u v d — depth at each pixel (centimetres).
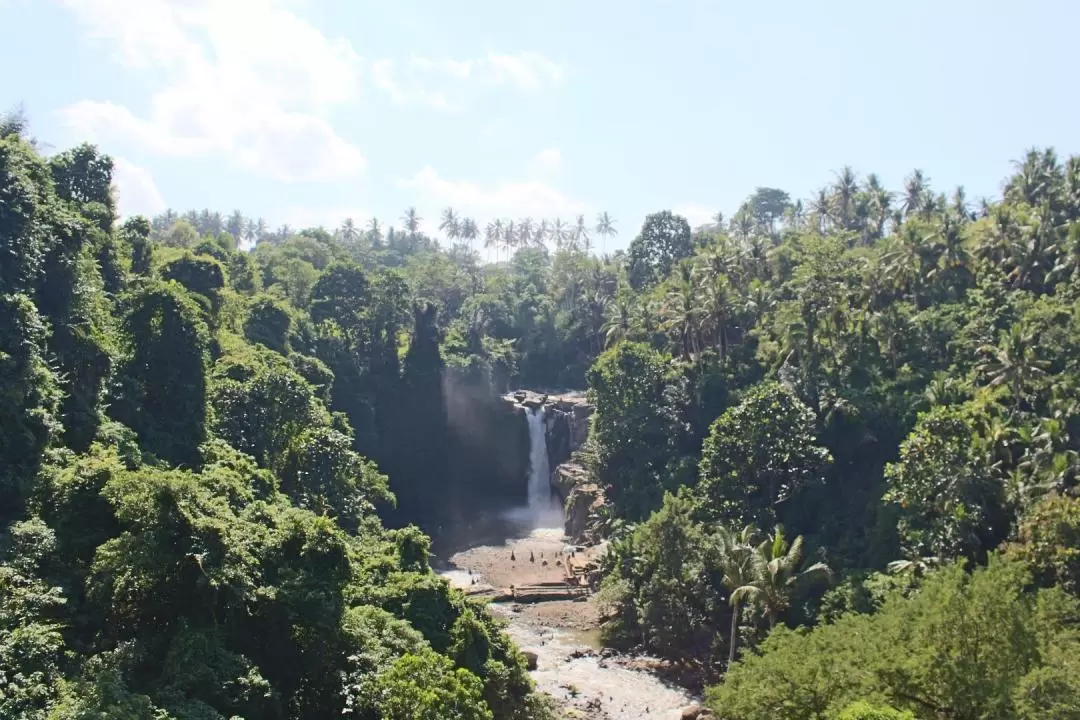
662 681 5512
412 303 11119
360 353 10794
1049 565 4206
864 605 4850
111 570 3008
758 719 3166
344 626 3384
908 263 8088
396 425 10406
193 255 8425
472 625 4066
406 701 2831
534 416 11238
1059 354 6194
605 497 8694
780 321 8125
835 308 7494
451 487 10944
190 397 5575
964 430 5238
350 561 4016
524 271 16462
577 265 14138
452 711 2852
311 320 10650
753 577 4825
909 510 5381
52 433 3988
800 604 5334
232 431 6191
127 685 2739
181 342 5584
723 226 16175
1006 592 3155
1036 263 7662
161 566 3038
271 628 3316
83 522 3447
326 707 3256
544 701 4291
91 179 7588
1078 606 3506
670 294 9431
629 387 8331
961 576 3331
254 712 2892
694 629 5784
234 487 4450
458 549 8900
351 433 8119
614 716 4962
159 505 3122
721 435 6531
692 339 9462
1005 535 4941
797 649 3450
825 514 6381
